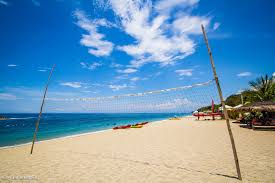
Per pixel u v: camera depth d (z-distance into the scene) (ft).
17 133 54.19
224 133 32.78
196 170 13.64
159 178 12.25
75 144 28.04
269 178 11.57
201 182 11.33
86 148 24.23
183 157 17.49
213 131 36.42
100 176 12.96
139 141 28.53
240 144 22.52
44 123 104.99
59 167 15.43
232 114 66.28
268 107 34.17
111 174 13.33
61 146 26.40
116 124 90.68
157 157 17.92
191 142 25.34
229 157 16.84
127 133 41.24
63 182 12.02
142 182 11.62
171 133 36.94
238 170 11.59
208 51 12.48
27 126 83.71
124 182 11.72
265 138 25.86
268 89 65.41
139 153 20.02
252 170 13.15
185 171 13.48
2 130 64.18
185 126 50.88
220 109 75.56
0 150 24.11
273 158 15.93
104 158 18.24
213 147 21.38
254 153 17.88
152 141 27.86
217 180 11.55
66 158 18.66
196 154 18.45
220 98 12.19
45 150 23.45
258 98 69.00
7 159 18.75
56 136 46.16
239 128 39.50
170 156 18.10
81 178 12.66
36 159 18.53
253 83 69.21
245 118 45.50
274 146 20.58
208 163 15.25
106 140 31.40
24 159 18.62
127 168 14.67
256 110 35.58
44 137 44.55
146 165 15.34
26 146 27.17
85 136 38.93
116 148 23.53
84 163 16.52
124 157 18.43
